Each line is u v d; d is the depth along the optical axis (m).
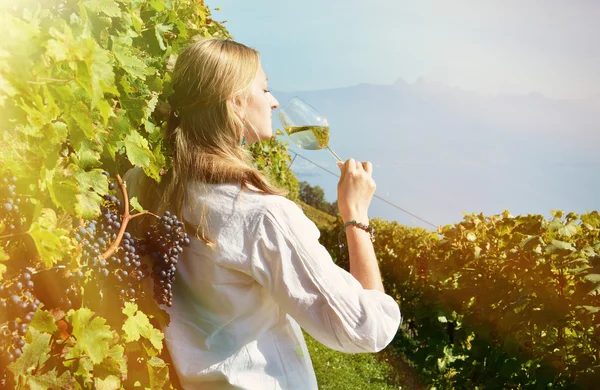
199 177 1.54
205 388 1.54
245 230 1.48
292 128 2.32
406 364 7.65
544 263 3.90
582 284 3.43
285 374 1.56
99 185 1.37
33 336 1.06
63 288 1.22
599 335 3.55
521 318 3.79
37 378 1.08
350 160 1.80
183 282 1.57
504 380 4.30
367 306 1.49
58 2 1.50
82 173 1.35
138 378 1.46
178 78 1.69
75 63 1.06
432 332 5.66
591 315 3.48
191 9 3.26
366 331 1.47
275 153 8.04
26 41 1.01
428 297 5.81
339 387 6.15
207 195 1.52
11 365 1.03
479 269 4.75
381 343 1.51
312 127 2.29
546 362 3.77
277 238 1.46
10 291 1.04
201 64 1.64
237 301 1.51
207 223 1.50
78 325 1.17
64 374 1.12
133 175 1.81
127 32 1.92
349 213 1.74
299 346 1.61
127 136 1.62
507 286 4.27
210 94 1.62
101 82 1.10
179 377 1.56
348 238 1.72
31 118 1.06
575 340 3.77
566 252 3.66
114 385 1.24
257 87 1.74
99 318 1.19
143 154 1.62
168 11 2.38
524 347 3.96
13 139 1.07
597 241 4.06
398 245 10.66
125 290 1.44
